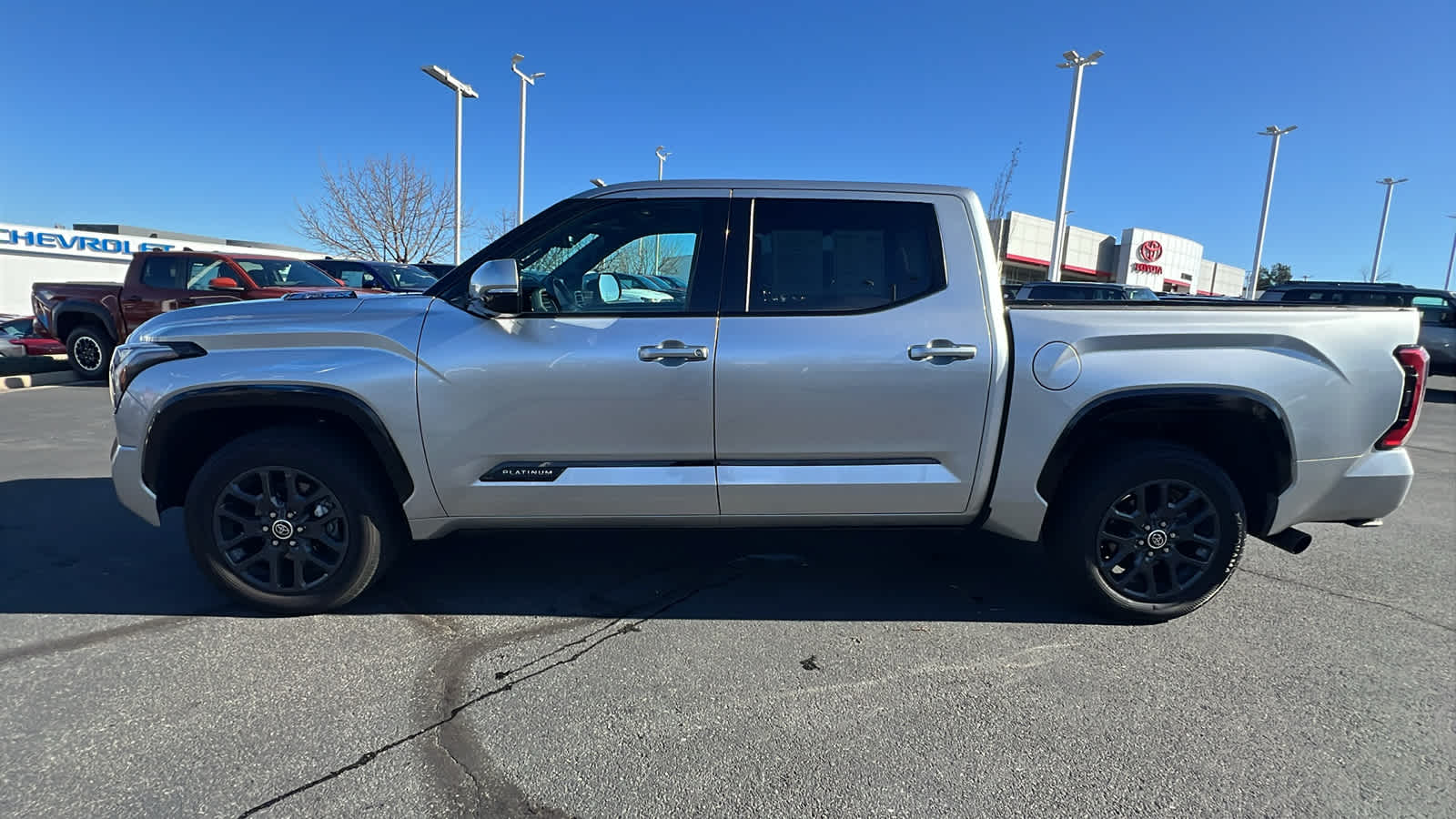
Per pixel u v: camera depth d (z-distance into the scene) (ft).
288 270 35.35
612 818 6.87
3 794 6.99
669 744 7.96
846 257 10.44
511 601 11.57
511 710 8.55
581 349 9.96
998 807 7.07
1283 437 10.24
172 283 35.01
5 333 42.29
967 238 10.50
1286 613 11.47
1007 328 10.34
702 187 10.73
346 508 10.32
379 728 8.15
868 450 10.30
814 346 10.03
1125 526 10.70
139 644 9.91
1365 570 13.48
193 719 8.25
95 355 37.27
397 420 9.95
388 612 11.07
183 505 11.16
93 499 16.53
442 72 66.49
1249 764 7.76
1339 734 8.30
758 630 10.71
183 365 10.03
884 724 8.38
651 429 10.13
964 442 10.27
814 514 10.59
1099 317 10.23
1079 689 9.18
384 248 85.76
